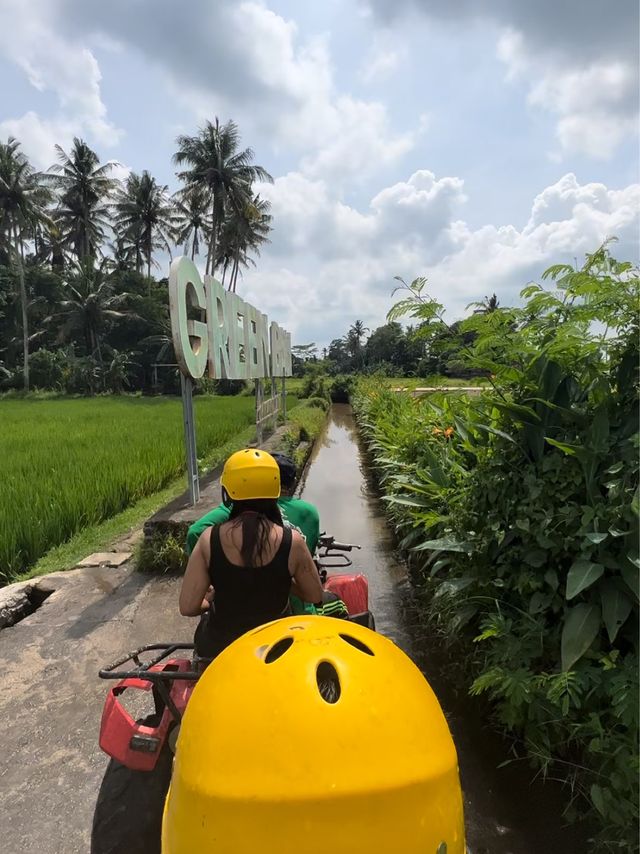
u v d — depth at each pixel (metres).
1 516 6.11
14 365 50.78
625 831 2.14
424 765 1.34
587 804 2.55
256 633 1.74
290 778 1.26
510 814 2.62
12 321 49.94
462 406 4.14
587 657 2.49
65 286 48.94
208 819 1.28
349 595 3.65
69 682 3.73
